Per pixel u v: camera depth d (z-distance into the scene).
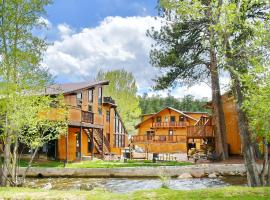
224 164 21.44
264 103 8.91
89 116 29.02
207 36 14.87
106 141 36.59
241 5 9.77
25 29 12.87
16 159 13.09
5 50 12.57
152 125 53.41
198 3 9.87
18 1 12.61
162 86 25.89
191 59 24.72
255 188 8.71
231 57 10.18
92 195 9.08
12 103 12.28
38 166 21.92
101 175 20.53
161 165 22.66
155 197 8.37
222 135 26.55
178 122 51.53
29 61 12.72
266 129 9.40
